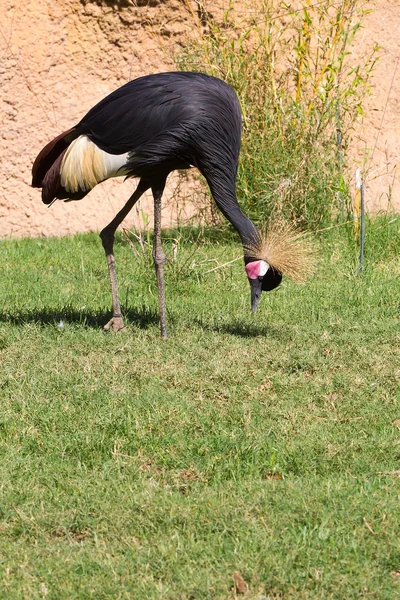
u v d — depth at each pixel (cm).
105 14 2544
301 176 2145
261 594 722
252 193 2186
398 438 1016
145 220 1981
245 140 2205
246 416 1073
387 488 887
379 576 744
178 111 1298
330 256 1966
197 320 1494
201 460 968
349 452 979
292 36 2445
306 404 1127
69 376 1193
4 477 918
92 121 1333
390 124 2645
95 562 766
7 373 1207
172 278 1755
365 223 2128
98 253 2134
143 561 769
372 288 1705
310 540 788
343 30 2292
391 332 1411
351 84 2395
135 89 1316
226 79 2225
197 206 2341
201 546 786
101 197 2583
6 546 803
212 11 2503
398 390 1168
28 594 728
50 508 862
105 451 994
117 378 1198
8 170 2547
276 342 1356
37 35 2523
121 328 1428
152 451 991
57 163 1357
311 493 874
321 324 1460
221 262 1936
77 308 1581
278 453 975
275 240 1338
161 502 863
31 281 1819
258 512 841
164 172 1352
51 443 1005
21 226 2564
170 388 1171
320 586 731
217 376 1200
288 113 2220
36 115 2550
